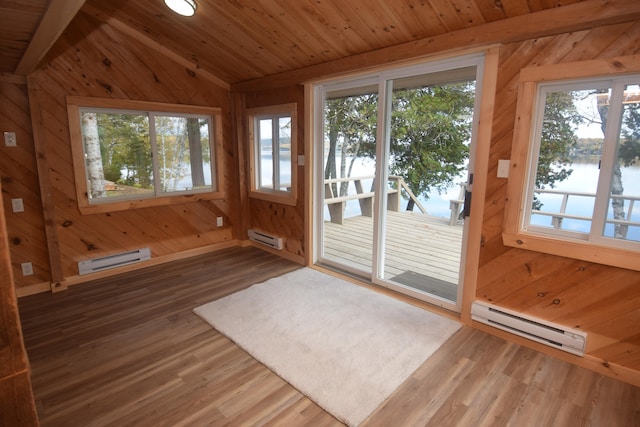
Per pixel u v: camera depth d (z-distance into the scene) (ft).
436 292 10.90
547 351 7.73
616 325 6.91
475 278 8.72
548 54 7.02
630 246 6.65
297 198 13.37
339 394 6.53
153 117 12.78
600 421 5.90
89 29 11.02
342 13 8.50
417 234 17.12
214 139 14.67
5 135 10.10
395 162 15.71
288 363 7.43
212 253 14.84
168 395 6.56
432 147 14.69
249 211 15.84
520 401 6.37
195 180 14.44
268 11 9.11
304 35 9.78
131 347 8.09
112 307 10.02
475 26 7.65
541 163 7.66
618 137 6.62
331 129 13.75
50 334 8.61
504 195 8.02
